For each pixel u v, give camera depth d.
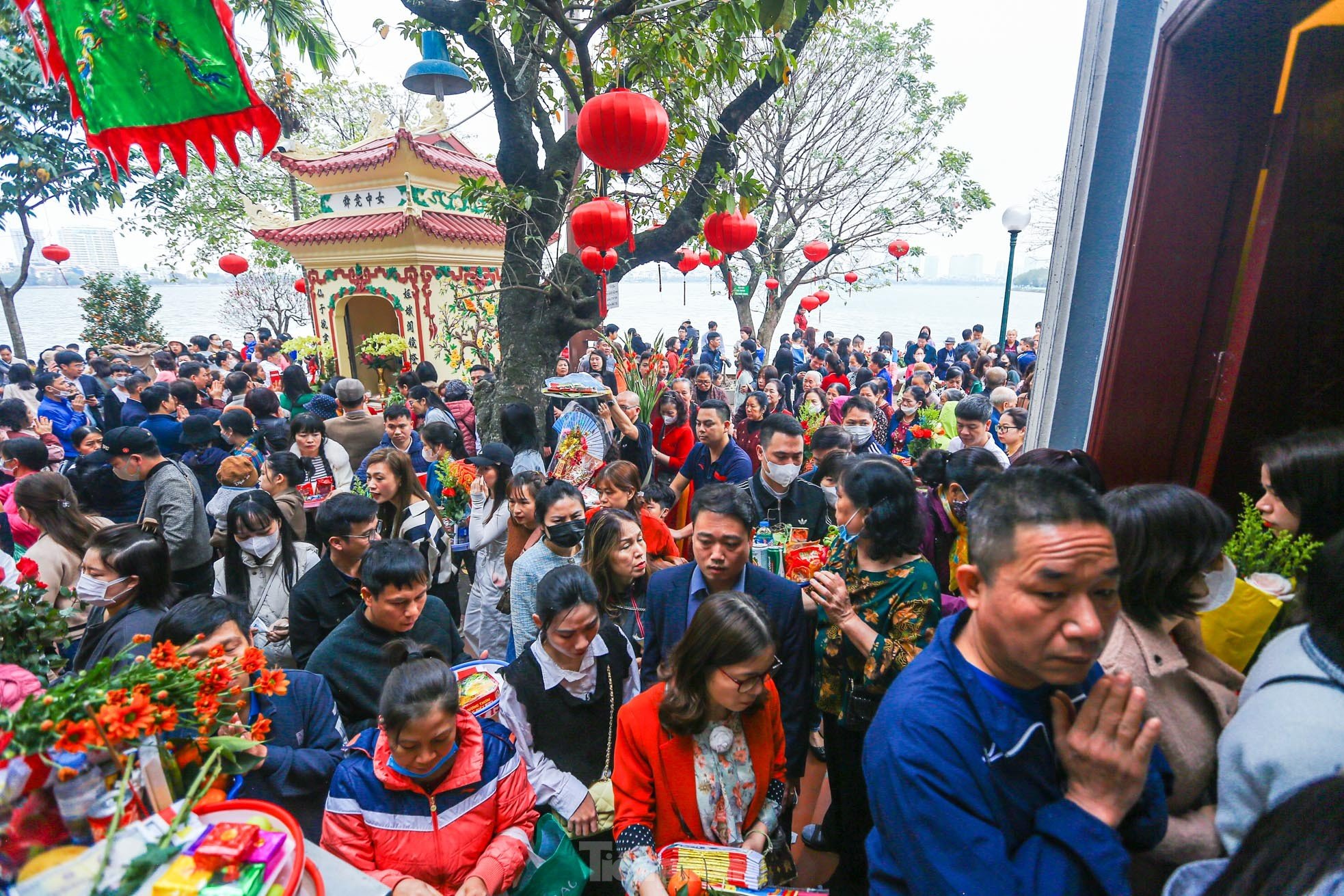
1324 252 2.51
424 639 2.68
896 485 2.27
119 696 1.11
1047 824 1.08
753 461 5.61
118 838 1.13
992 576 1.08
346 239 9.65
